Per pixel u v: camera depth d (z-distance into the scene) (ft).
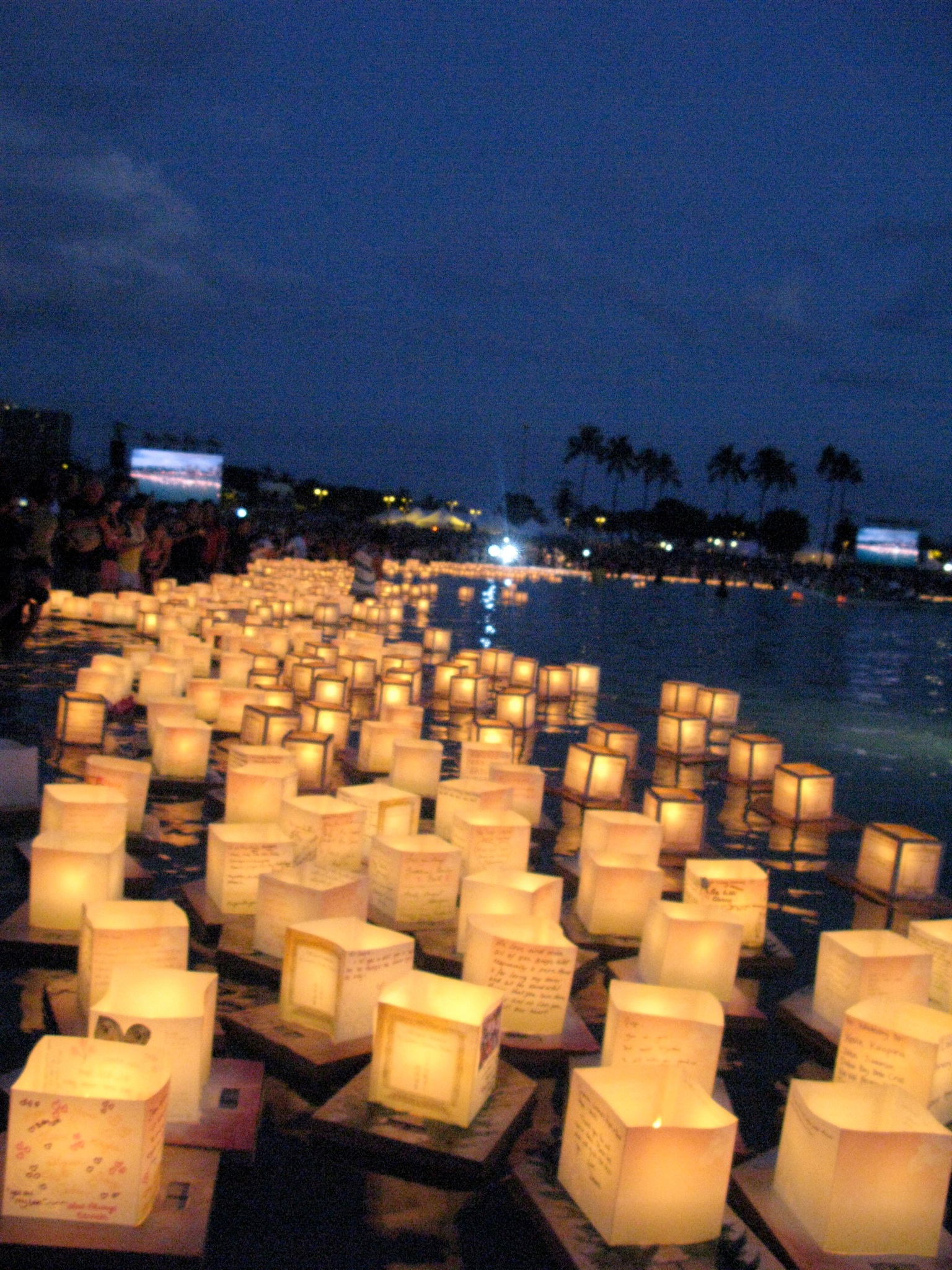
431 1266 8.27
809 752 32.63
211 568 69.46
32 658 35.76
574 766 23.86
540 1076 11.37
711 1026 9.98
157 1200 8.30
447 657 47.62
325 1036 11.00
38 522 39.29
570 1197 8.82
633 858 15.20
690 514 401.70
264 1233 8.45
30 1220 7.95
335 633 53.93
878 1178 8.43
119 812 14.73
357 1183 9.18
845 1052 10.71
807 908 17.74
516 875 13.83
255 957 12.82
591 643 62.49
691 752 30.35
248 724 24.02
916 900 18.19
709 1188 8.36
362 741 24.00
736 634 80.02
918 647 83.41
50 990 11.69
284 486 188.85
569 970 11.64
